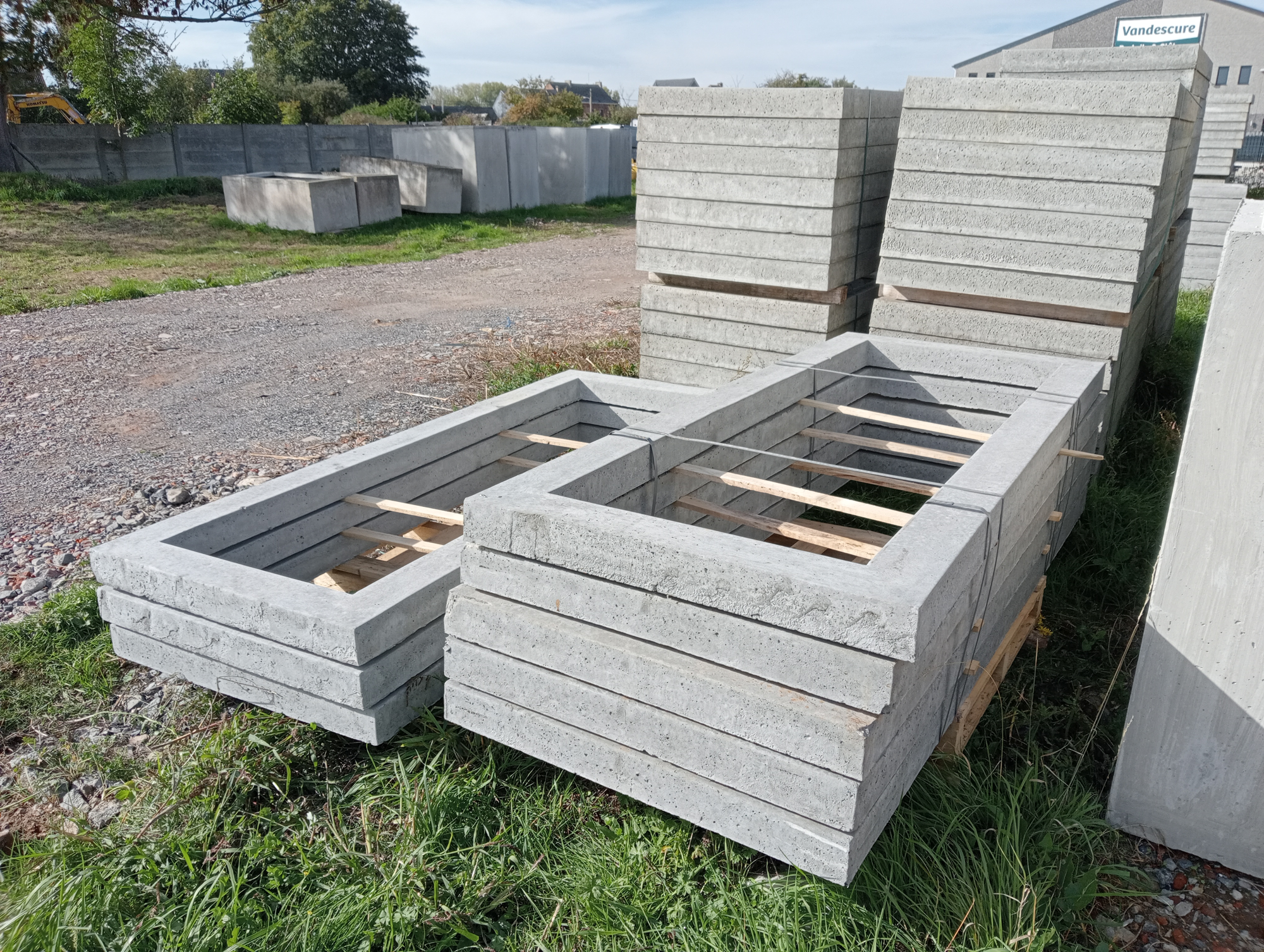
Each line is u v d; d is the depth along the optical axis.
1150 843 3.03
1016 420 3.59
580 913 2.55
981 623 2.92
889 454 5.25
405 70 59.59
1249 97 11.45
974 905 2.51
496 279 14.12
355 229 18.42
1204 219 11.81
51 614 3.97
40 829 2.92
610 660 2.47
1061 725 3.49
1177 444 5.97
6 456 6.32
